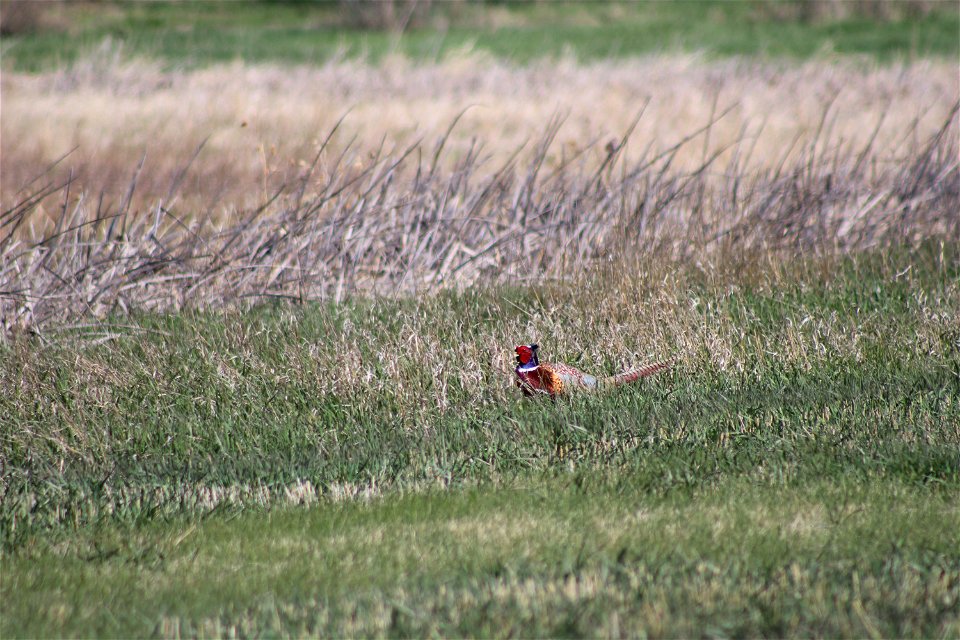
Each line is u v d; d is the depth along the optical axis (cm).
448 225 3172
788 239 3194
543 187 3444
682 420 2008
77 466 1970
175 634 1310
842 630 1227
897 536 1514
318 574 1480
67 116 5241
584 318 2570
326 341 2483
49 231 3503
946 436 1883
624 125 5066
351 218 3097
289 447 2019
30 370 2312
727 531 1555
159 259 2975
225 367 2316
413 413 2123
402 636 1260
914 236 3219
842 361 2288
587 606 1299
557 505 1705
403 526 1645
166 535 1673
